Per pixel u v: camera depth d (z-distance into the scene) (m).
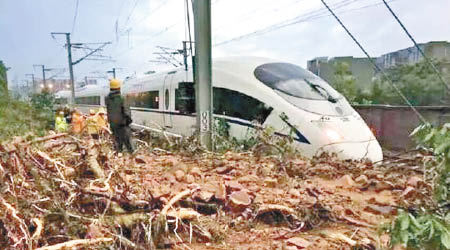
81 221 2.56
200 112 8.99
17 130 7.96
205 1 8.94
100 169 3.71
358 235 2.82
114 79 8.05
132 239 2.56
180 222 2.82
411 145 13.48
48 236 2.39
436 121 12.54
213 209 3.28
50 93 28.33
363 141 8.92
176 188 3.83
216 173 5.32
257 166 5.64
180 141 8.23
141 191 3.53
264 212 3.23
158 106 15.26
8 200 2.54
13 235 2.22
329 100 9.90
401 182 4.52
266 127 8.92
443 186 2.45
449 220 1.83
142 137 12.31
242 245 2.71
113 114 7.82
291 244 2.70
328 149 8.47
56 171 3.38
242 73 10.83
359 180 4.71
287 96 9.64
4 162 2.89
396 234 1.84
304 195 3.90
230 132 10.57
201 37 8.95
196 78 9.09
